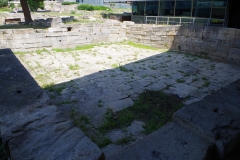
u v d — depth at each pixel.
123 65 7.48
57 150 1.62
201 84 5.76
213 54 8.48
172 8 15.53
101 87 5.41
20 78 3.22
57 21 13.76
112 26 11.46
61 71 6.65
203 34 8.66
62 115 2.16
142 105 4.43
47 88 5.21
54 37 9.52
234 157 1.81
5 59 4.37
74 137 1.78
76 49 9.95
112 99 4.73
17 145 1.67
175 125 1.95
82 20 17.80
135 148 1.67
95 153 1.59
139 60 8.24
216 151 1.70
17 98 2.52
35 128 1.90
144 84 5.70
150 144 1.71
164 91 5.25
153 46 10.91
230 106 2.12
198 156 1.58
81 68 7.02
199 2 13.82
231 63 7.88
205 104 2.14
